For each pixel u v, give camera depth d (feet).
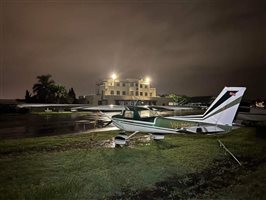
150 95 240.94
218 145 37.63
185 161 28.55
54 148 36.35
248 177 23.34
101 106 50.75
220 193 19.69
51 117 101.14
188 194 19.65
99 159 29.19
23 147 36.70
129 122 37.78
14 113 126.31
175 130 34.37
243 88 31.22
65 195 18.89
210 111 32.83
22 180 22.03
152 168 25.71
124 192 19.80
